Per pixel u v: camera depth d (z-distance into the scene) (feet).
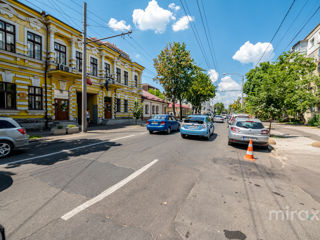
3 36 33.99
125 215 8.08
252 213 8.52
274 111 32.55
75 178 12.36
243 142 23.93
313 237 6.87
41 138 29.50
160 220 7.75
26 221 7.43
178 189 11.04
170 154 20.20
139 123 69.00
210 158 19.04
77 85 49.26
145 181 12.17
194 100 128.57
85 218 7.77
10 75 34.73
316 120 65.82
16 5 35.09
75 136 32.45
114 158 17.71
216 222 7.70
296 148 24.45
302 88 60.70
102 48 57.26
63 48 45.96
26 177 12.39
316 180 13.12
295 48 84.23
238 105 156.46
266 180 12.96
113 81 61.82
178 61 78.54
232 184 12.09
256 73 92.68
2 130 17.48
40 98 40.60
